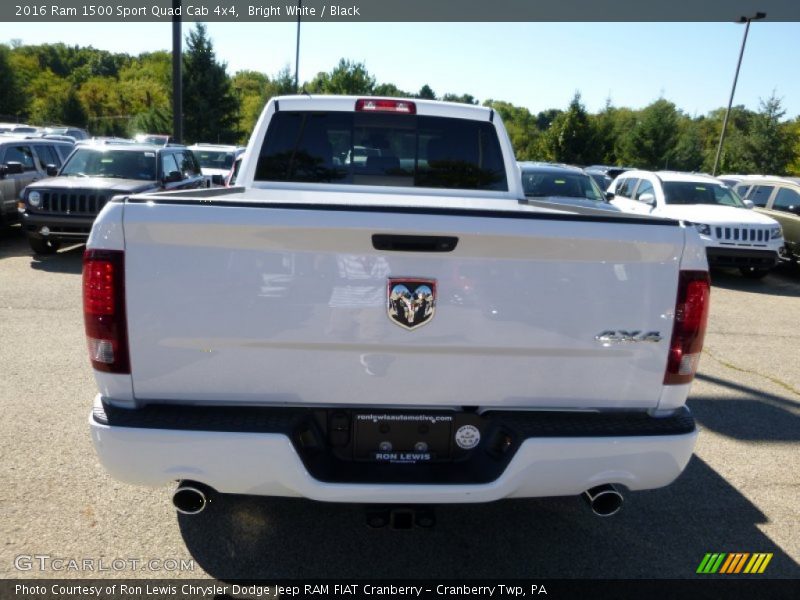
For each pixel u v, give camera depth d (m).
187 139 47.59
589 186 11.88
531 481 2.55
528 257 2.44
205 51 47.03
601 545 3.30
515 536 3.35
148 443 2.41
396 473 2.59
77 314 7.19
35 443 4.09
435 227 2.36
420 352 2.50
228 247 2.36
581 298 2.49
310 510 3.50
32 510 3.36
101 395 2.53
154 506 3.46
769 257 11.10
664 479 2.65
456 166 4.54
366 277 2.41
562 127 43.66
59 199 10.09
